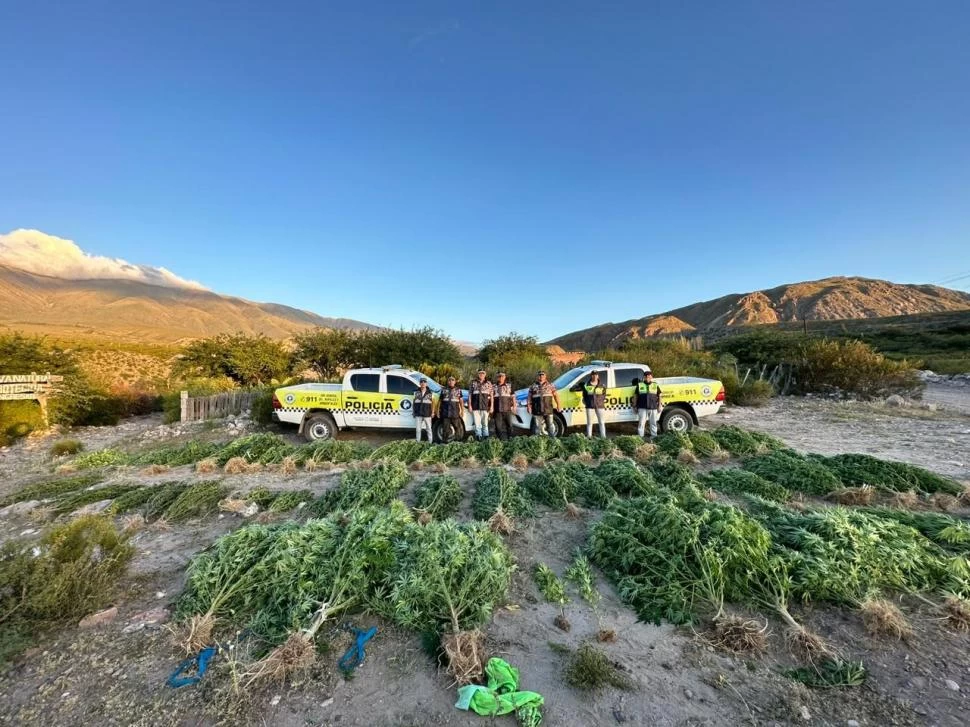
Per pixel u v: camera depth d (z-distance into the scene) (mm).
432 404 10766
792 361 20828
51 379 15844
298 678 3045
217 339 22562
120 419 18719
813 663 3184
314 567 3963
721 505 4727
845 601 3785
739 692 2932
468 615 3531
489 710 2730
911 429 11781
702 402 11219
